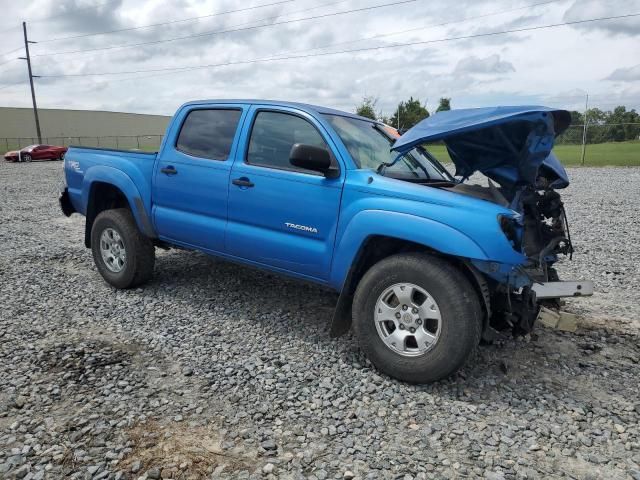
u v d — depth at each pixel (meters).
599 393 3.55
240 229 4.50
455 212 3.40
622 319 4.93
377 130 4.74
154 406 3.26
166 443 2.89
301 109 4.30
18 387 3.44
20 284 5.78
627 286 5.94
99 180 5.56
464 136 3.70
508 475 2.68
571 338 4.48
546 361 4.03
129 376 3.64
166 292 5.54
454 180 4.71
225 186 4.55
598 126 34.75
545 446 2.94
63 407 3.22
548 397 3.47
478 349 4.19
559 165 4.43
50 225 9.89
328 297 5.45
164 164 5.06
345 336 4.46
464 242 3.32
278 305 5.19
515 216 3.41
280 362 3.92
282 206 4.18
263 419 3.15
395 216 3.56
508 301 3.50
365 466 2.74
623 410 3.33
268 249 4.34
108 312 4.92
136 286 5.59
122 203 5.97
